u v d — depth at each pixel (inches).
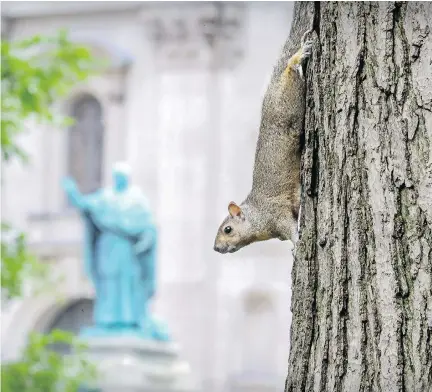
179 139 1238.3
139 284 965.8
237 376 1187.3
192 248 1217.4
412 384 172.7
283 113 205.0
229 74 1237.7
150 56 1258.0
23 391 536.7
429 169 177.6
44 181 1275.8
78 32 1274.6
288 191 217.6
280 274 1202.0
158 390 892.6
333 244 183.2
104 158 1268.5
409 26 182.5
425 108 179.5
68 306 1237.7
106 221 966.4
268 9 1230.3
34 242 1247.5
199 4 1227.9
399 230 177.3
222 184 1227.2
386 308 176.1
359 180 181.8
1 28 1279.5
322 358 181.6
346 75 185.9
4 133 498.3
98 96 1268.5
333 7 189.6
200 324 1202.0
